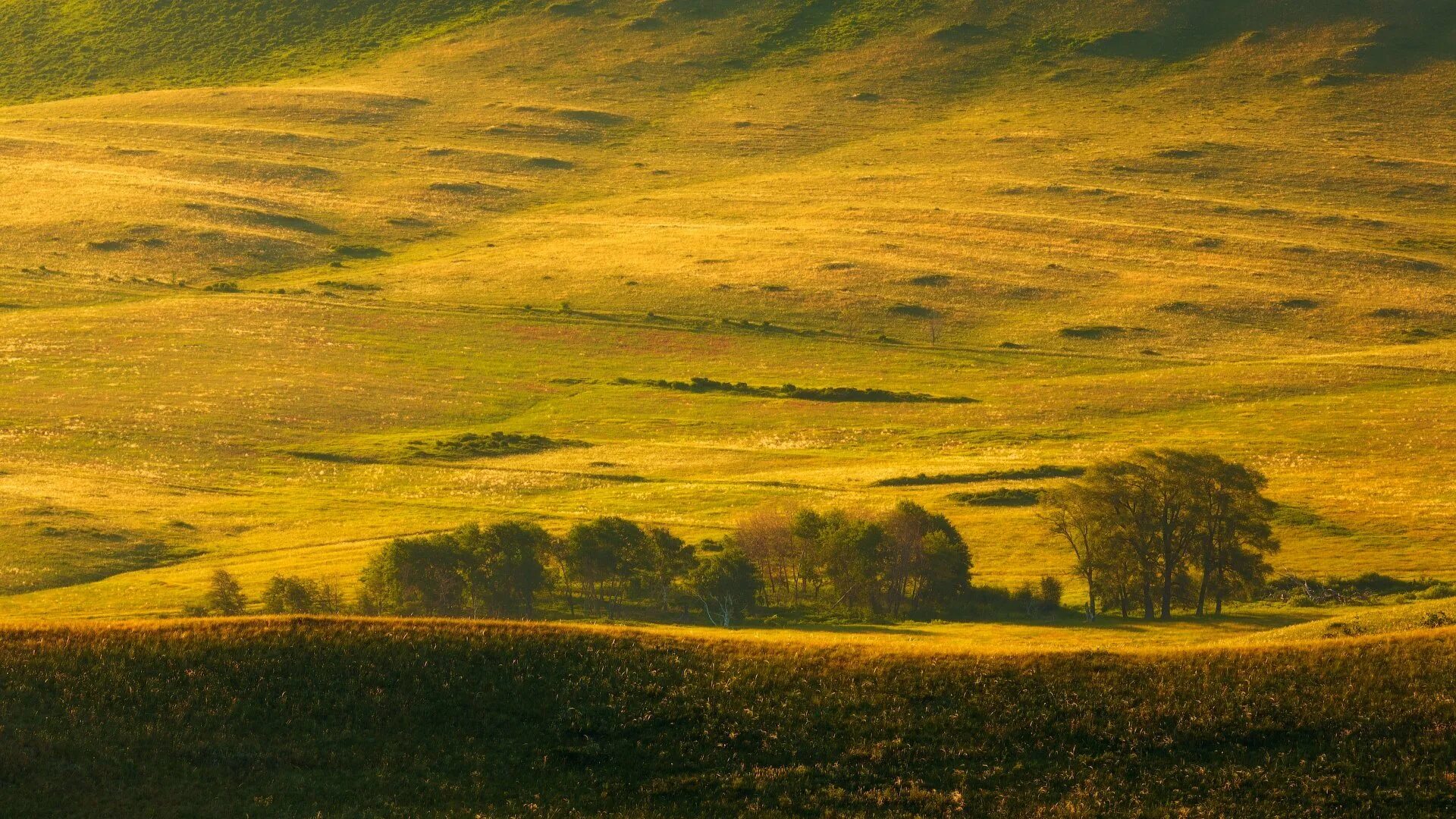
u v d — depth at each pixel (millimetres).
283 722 134375
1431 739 128250
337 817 122375
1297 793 124375
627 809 125562
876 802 125938
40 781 122125
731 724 136625
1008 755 131750
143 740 129500
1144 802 124875
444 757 131875
